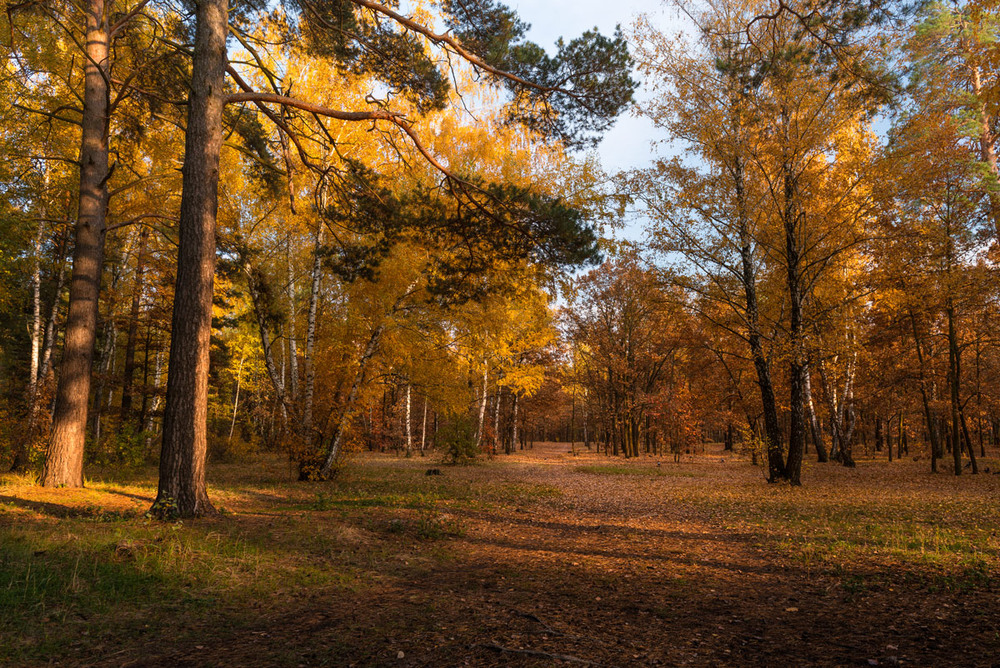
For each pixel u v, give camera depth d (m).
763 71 10.67
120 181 14.41
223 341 27.31
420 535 7.76
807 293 17.31
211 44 8.12
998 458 29.28
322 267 15.22
